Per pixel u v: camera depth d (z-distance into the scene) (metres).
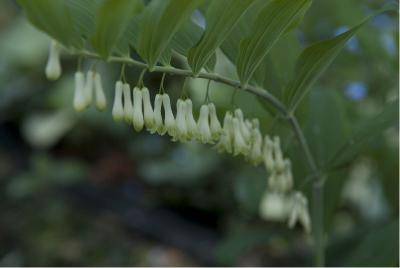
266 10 0.44
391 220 0.76
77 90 0.44
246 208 0.81
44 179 1.40
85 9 0.44
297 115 0.55
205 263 1.25
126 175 1.50
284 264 1.09
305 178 0.61
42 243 1.29
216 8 0.42
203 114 0.47
